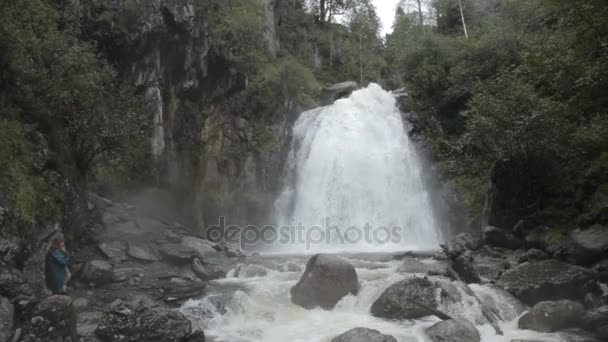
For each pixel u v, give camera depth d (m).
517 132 14.83
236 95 26.59
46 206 11.05
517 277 11.77
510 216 16.30
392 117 30.59
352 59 48.41
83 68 14.23
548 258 13.49
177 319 9.22
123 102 15.41
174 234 17.20
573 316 9.67
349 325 10.23
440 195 25.66
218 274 14.50
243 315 11.16
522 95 15.50
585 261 12.12
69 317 8.59
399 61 33.16
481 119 16.23
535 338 9.31
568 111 14.37
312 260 12.28
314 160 28.89
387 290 11.04
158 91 21.34
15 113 11.28
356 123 30.30
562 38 14.53
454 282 11.59
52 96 12.73
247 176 25.73
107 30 19.22
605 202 12.98
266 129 27.62
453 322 9.34
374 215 26.83
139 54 20.52
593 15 11.26
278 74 29.19
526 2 27.62
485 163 22.70
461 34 38.47
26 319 8.30
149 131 20.06
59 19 17.12
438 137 28.25
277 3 42.59
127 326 8.95
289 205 27.77
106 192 18.75
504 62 26.97
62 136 13.46
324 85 41.66
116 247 14.58
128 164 19.33
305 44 44.62
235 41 26.95
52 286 10.25
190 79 23.16
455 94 28.30
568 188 14.97
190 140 23.36
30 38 12.24
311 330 10.05
